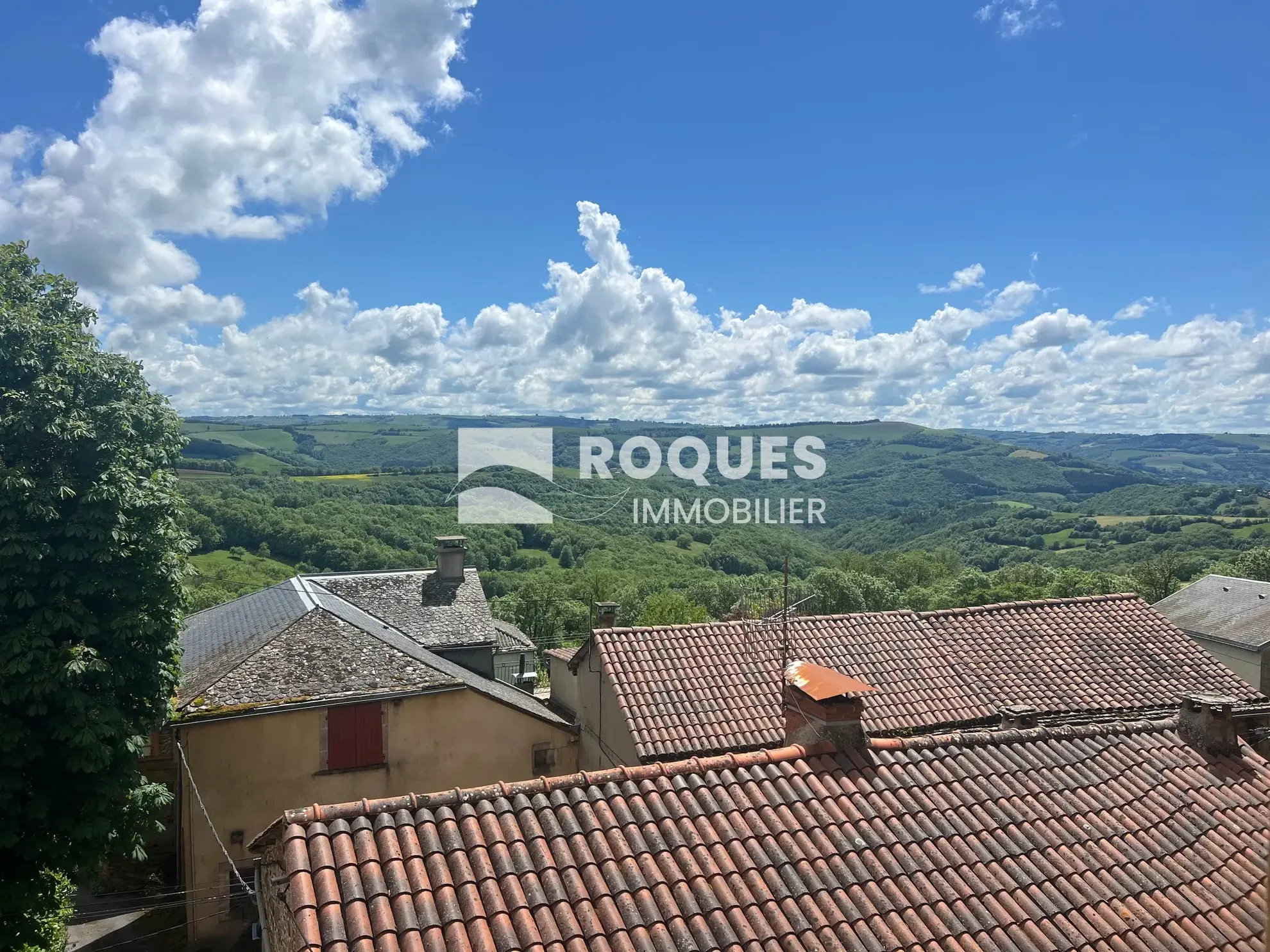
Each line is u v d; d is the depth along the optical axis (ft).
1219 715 29.94
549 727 55.52
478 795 21.50
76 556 36.83
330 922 16.98
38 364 39.65
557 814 21.45
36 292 45.01
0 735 33.47
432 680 53.06
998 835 23.56
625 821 21.67
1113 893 22.16
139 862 53.98
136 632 37.65
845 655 48.75
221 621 71.31
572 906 18.74
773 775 24.36
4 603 35.45
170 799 42.06
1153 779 27.50
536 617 154.81
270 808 49.39
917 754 26.53
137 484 40.78
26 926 36.52
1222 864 24.07
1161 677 48.32
